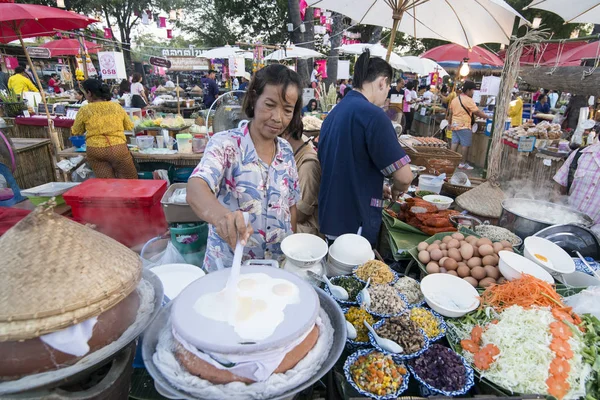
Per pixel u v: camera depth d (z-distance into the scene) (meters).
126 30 21.28
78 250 0.78
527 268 1.50
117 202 2.15
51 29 4.46
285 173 1.50
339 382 1.09
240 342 0.75
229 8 17.69
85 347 0.71
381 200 2.08
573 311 1.30
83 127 3.45
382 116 1.86
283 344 0.76
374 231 2.10
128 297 0.85
